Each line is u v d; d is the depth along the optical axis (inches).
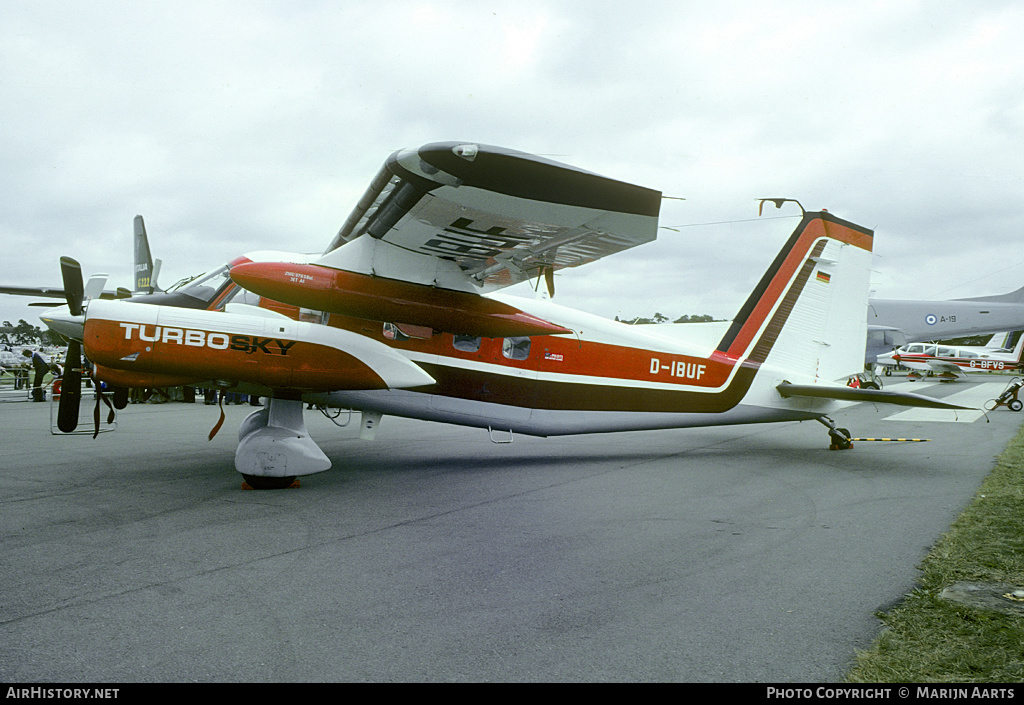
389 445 383.2
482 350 294.5
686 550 170.1
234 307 253.6
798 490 250.7
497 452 355.6
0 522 190.7
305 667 102.6
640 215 217.3
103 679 97.3
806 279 352.5
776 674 102.2
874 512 214.1
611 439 418.6
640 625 121.2
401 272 261.0
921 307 1093.1
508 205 216.2
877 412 627.5
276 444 242.1
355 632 116.3
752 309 344.5
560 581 145.3
